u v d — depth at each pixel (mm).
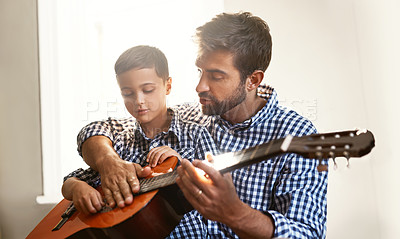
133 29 2066
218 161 926
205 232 1196
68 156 1978
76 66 2023
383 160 1640
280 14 1837
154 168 1167
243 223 918
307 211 1042
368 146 782
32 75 2014
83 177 1257
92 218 1046
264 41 1136
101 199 1081
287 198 1075
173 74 1954
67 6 2031
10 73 2023
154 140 1311
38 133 1995
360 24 1712
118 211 1017
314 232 1029
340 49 1790
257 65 1136
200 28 1135
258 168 1154
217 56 1094
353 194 1753
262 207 1142
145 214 995
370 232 1738
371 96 1688
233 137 1217
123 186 1050
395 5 1427
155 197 1010
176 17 2004
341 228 1759
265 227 944
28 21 2029
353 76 1775
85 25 2049
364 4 1658
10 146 2002
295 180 1078
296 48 1820
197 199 892
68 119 1990
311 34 1813
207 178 909
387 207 1645
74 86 2012
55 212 1229
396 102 1483
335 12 1795
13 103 2012
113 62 2074
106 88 2059
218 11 1931
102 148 1224
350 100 1775
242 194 1163
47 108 1979
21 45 2025
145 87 1295
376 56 1607
